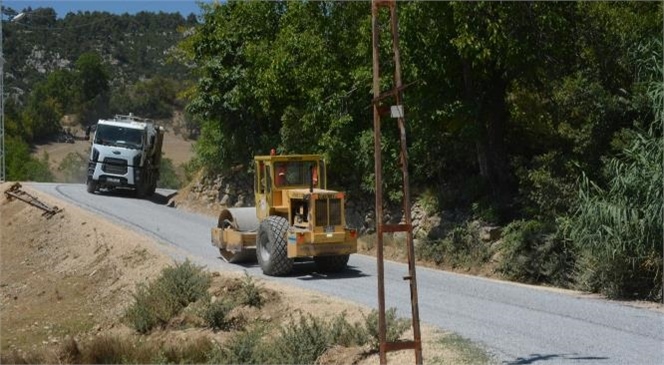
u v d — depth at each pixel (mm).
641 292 14078
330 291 14445
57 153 86875
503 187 20797
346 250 16203
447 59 19844
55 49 111625
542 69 19797
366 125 24094
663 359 9258
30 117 91375
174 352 11867
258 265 18203
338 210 16203
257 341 11273
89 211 27828
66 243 24578
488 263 18453
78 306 18656
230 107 29922
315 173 17422
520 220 18750
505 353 9531
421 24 18938
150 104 106438
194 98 31875
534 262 17031
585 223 14633
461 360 9211
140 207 30625
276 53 25812
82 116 99438
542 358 9289
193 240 22641
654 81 16281
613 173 15203
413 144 22000
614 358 9305
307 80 24547
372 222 24047
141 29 127938
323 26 24422
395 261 19781
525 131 22172
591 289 14883
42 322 17594
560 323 11383
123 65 114875
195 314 13875
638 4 18359
